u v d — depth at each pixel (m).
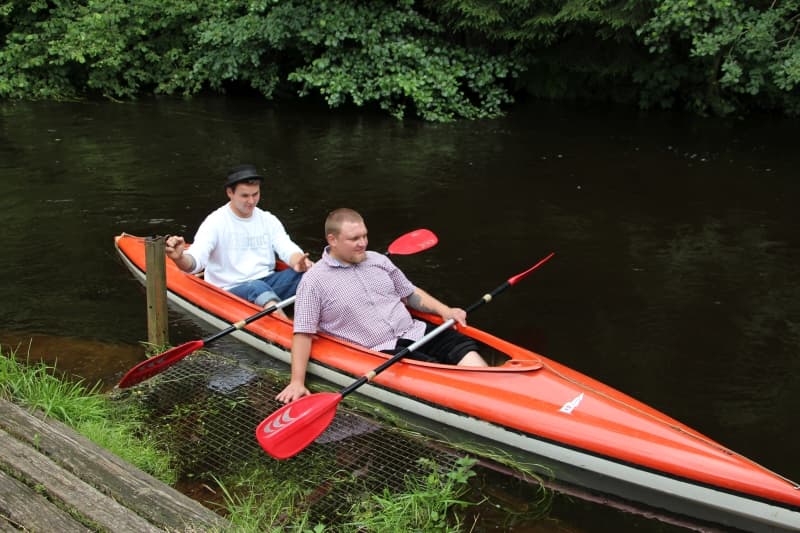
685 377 4.18
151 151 8.69
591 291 5.29
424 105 10.67
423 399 3.73
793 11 9.55
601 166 8.47
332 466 3.37
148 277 4.26
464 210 6.96
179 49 12.09
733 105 11.09
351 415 3.82
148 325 4.37
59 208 6.74
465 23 10.92
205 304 4.67
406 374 3.81
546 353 4.43
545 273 5.59
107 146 8.85
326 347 4.04
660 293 5.27
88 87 12.02
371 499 3.11
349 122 10.43
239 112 10.93
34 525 2.47
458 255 5.91
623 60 11.27
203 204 6.92
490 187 7.65
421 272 5.57
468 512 3.10
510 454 3.55
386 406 3.89
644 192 7.57
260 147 8.99
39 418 3.23
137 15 11.88
